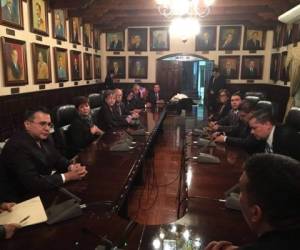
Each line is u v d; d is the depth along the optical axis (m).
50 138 2.32
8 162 1.72
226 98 4.69
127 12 5.81
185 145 2.83
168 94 7.68
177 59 7.62
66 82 4.98
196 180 1.88
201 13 4.16
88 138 3.23
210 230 1.25
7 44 3.18
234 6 5.38
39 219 1.30
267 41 6.93
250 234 1.22
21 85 3.53
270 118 2.42
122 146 2.54
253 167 0.67
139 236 1.20
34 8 3.75
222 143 2.91
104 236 1.19
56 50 4.49
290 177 0.62
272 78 6.65
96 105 4.31
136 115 4.48
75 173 1.83
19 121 3.46
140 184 3.43
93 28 6.55
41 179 1.69
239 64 7.14
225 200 1.52
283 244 0.59
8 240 1.16
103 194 1.61
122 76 7.57
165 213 2.77
